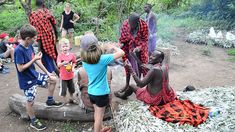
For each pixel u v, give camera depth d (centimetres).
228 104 486
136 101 503
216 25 1328
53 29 554
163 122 435
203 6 1492
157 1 1628
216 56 938
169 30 1252
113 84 633
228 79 711
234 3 1303
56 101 525
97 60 385
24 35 421
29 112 464
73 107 489
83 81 471
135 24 522
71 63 503
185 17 1549
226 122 435
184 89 586
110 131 455
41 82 463
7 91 626
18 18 1252
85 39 387
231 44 1059
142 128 425
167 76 470
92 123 484
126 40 535
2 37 866
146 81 457
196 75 736
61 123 485
